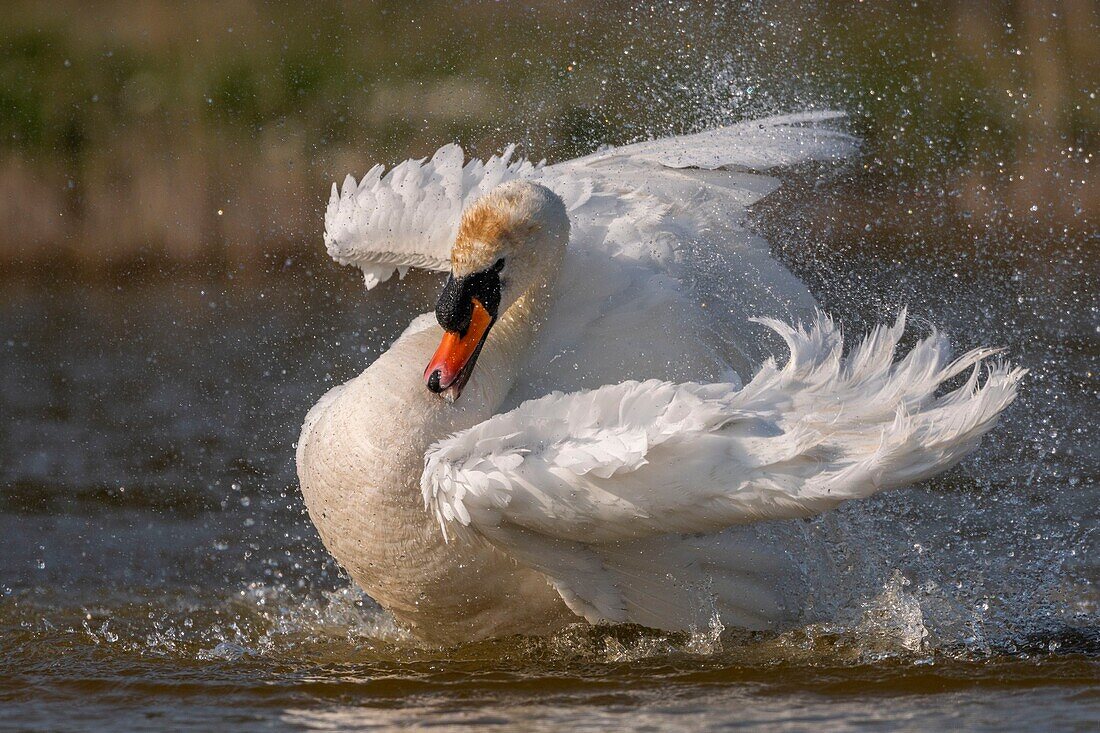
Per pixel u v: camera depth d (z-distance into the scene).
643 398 8.73
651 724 8.10
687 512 8.73
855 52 23.12
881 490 8.59
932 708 8.39
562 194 10.68
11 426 16.27
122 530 13.16
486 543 9.28
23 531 13.07
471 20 24.19
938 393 16.14
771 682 8.98
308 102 24.31
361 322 20.84
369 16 25.02
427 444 9.29
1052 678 9.03
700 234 10.77
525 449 8.76
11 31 24.66
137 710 8.86
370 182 11.06
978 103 24.05
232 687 9.28
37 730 8.48
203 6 25.25
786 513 8.65
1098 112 24.00
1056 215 22.70
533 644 9.96
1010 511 12.64
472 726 8.20
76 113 24.00
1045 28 24.67
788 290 10.96
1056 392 16.09
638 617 9.68
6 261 22.95
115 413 16.83
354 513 9.44
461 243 9.70
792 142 11.53
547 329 9.91
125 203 23.34
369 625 10.84
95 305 21.83
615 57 22.31
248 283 22.69
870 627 10.05
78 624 10.89
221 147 23.97
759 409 8.74
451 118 23.75
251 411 16.92
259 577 12.11
